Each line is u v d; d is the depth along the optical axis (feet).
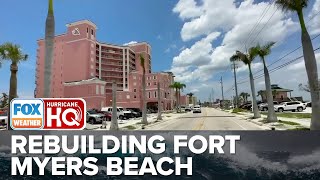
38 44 334.03
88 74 313.53
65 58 322.34
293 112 153.58
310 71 55.52
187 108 317.01
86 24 317.83
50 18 53.06
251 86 120.06
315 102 54.60
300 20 57.16
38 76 327.26
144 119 113.09
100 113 126.11
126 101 319.47
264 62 94.94
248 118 121.39
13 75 73.10
